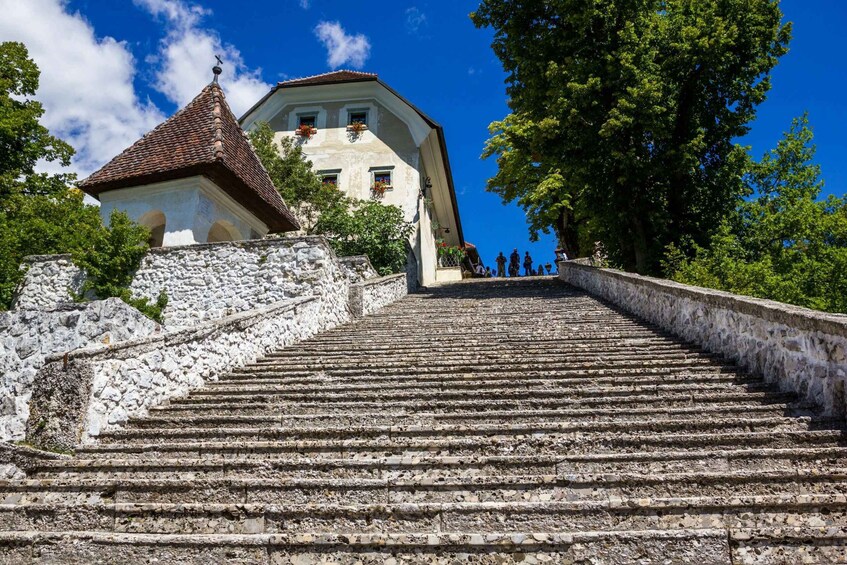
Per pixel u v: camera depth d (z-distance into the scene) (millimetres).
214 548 4512
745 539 4164
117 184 15250
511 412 6543
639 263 18922
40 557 4703
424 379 8031
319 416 6762
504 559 4277
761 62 19109
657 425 5980
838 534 4109
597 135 18062
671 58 17953
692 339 9406
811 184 22469
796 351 6539
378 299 16422
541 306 14648
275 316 10719
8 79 21328
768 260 14641
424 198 27812
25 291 14234
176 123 17062
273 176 23562
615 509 4531
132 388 7164
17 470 5855
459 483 5035
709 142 19500
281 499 5137
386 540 4363
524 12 19328
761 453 5207
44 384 6535
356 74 27953
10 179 20219
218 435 6465
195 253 13609
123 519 4977
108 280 13484
